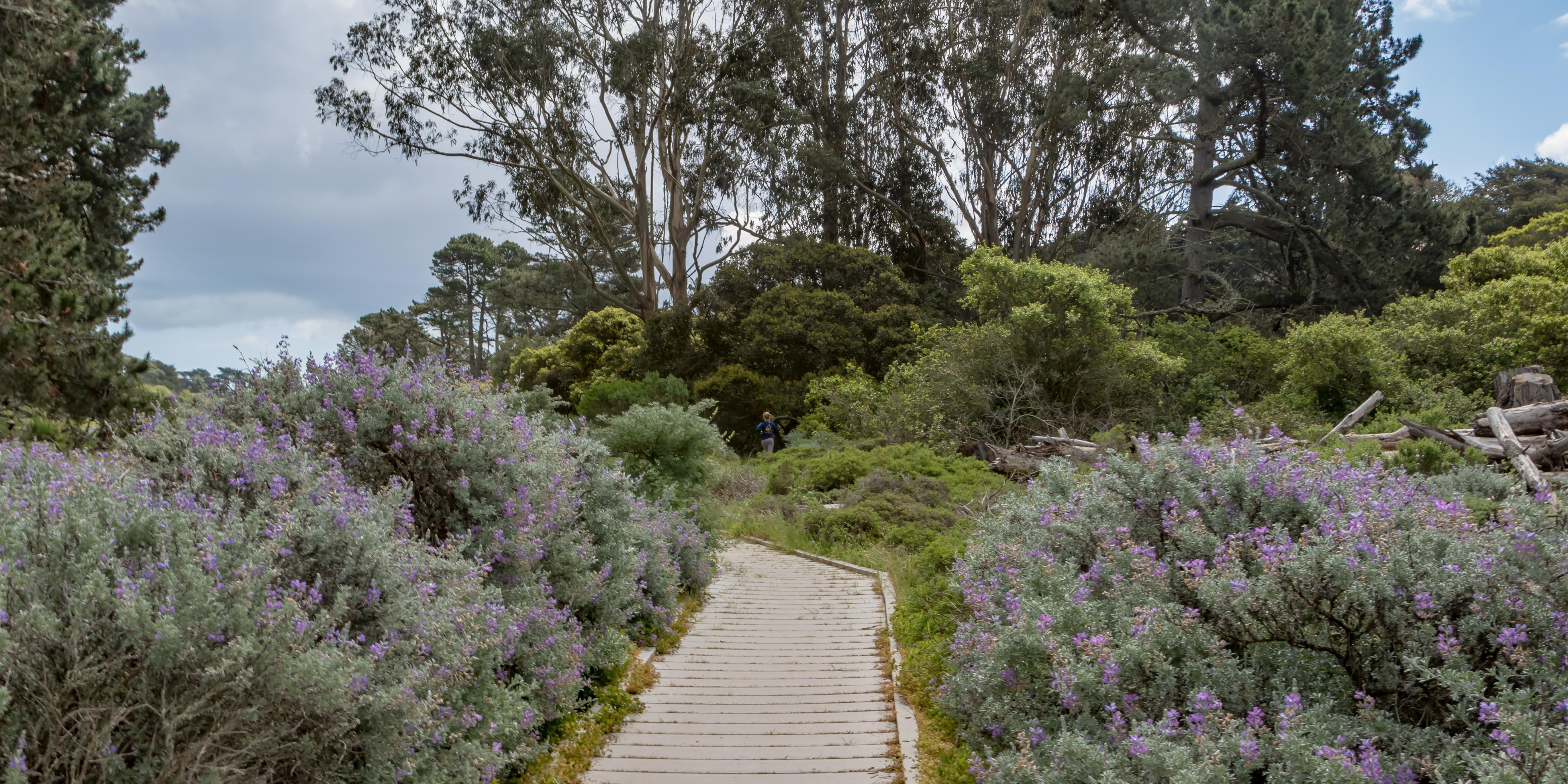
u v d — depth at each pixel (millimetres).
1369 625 3701
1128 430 16000
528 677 5016
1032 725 4184
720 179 33250
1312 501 4773
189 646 2787
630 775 4590
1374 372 15742
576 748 4887
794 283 27609
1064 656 4141
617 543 7004
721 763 4758
